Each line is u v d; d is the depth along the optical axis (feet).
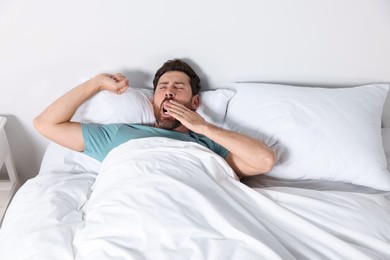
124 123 4.44
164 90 4.41
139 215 3.03
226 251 2.87
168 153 3.67
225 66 4.88
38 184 3.99
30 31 4.41
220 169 3.75
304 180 4.30
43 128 4.10
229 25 4.56
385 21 4.59
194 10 4.42
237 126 4.55
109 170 3.62
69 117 4.19
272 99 4.51
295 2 4.44
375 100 4.59
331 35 4.68
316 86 5.09
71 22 4.39
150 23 4.48
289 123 4.27
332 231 3.27
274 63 4.88
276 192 3.63
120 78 4.41
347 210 3.40
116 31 4.50
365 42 4.74
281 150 4.24
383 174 4.11
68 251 3.06
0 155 4.79
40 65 4.66
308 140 4.18
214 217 3.10
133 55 4.70
